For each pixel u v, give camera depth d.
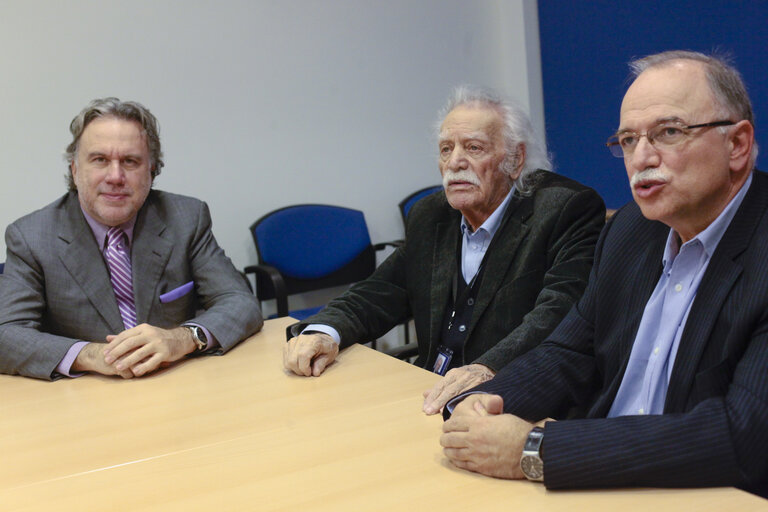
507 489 1.01
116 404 1.49
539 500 0.97
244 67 3.49
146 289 2.01
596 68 3.90
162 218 2.10
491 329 1.83
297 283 3.54
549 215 1.83
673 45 3.50
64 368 1.68
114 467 1.18
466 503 0.98
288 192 3.68
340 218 3.65
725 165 1.13
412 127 3.98
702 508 0.92
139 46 3.26
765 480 1.06
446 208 2.02
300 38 3.61
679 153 1.12
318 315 1.87
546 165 2.04
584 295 1.45
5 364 1.74
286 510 0.99
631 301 1.31
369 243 3.71
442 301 1.92
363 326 1.92
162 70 3.32
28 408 1.51
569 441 1.00
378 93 3.86
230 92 3.47
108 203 1.92
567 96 4.10
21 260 1.95
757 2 3.11
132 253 2.02
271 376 1.61
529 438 1.04
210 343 1.80
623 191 3.89
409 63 3.94
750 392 1.00
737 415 0.99
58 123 3.15
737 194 1.16
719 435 0.97
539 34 4.19
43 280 1.96
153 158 2.11
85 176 1.92
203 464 1.16
